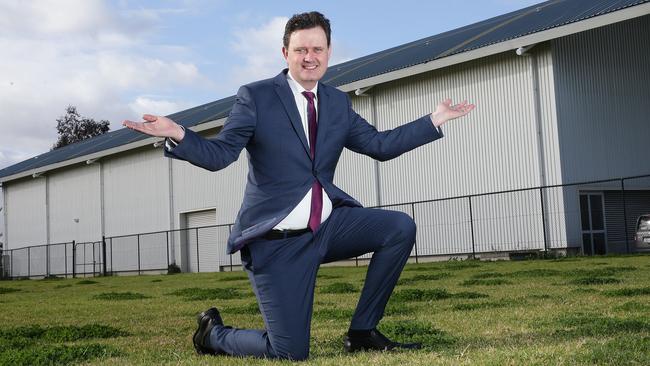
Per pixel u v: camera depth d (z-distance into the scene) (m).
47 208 37.59
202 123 27.84
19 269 39.50
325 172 3.43
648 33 22.22
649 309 5.01
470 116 21.05
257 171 3.38
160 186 31.17
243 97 3.35
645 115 21.72
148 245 31.52
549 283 8.70
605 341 3.24
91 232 34.72
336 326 4.91
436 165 21.91
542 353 2.94
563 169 19.23
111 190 33.66
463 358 2.98
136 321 6.41
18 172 38.56
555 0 23.62
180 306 8.14
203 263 29.53
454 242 21.33
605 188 20.27
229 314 6.46
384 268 3.46
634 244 19.38
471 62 21.00
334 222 3.42
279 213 3.32
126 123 2.93
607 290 7.06
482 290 8.04
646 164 21.48
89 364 3.59
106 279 23.75
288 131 3.34
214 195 28.81
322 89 3.49
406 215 3.50
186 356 3.69
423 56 22.08
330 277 14.09
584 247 19.67
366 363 3.02
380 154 3.57
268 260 3.32
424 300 6.91
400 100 22.91
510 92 20.14
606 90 20.70
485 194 19.20
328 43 3.41
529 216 19.62
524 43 18.81
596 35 20.80
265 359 3.31
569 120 19.61
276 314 3.30
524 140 19.84
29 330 5.24
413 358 3.08
